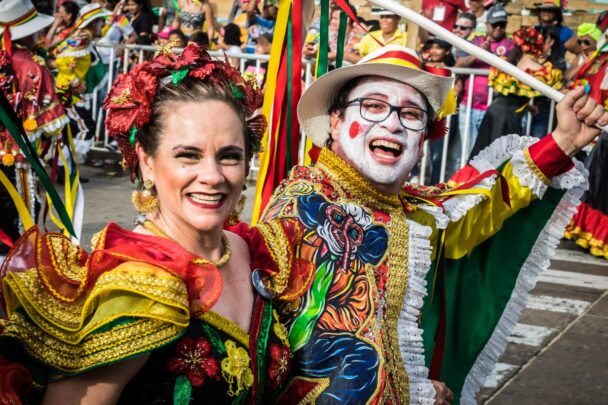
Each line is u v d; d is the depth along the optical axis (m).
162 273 1.61
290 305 2.14
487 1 8.48
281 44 2.98
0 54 4.37
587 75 6.55
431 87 2.49
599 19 7.68
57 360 1.54
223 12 11.49
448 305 2.94
